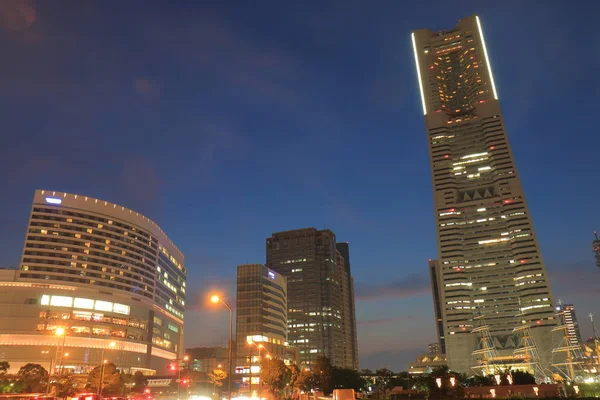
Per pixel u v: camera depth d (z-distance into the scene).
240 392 149.12
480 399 97.94
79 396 65.38
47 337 187.25
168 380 172.62
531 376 138.50
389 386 180.12
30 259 195.38
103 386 137.38
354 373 180.00
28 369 144.12
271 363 133.88
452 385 104.06
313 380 145.50
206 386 173.62
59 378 137.75
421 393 116.44
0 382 132.12
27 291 190.62
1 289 187.25
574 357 180.00
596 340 153.12
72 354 190.38
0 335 181.62
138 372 167.00
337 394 67.31
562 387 109.31
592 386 108.62
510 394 108.12
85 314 199.62
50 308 192.38
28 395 84.38
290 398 126.00
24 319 186.25
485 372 195.38
